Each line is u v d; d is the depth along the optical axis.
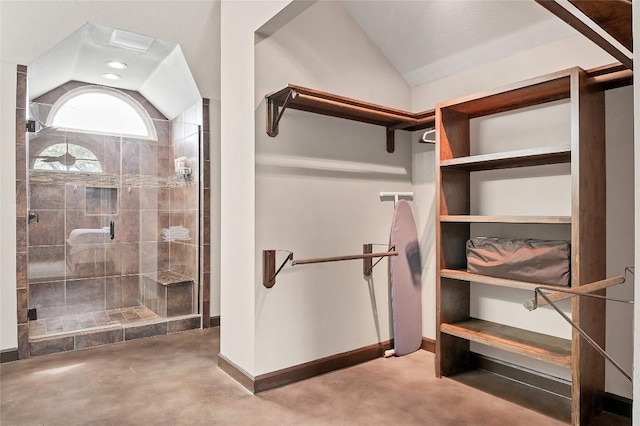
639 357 0.76
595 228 2.11
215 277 3.92
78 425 2.10
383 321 3.15
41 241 3.66
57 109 3.77
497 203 2.75
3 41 2.79
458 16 2.61
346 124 2.92
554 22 2.36
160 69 3.83
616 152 2.17
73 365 2.90
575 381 2.01
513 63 2.65
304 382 2.62
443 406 2.30
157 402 2.35
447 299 2.72
